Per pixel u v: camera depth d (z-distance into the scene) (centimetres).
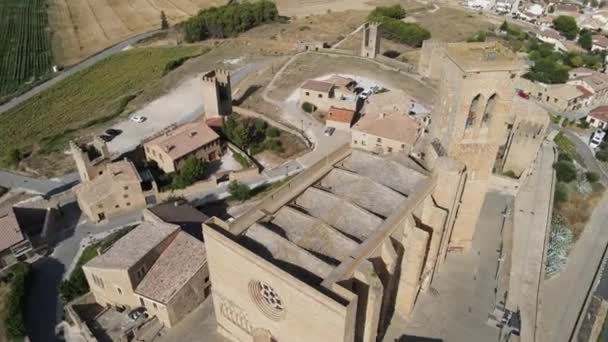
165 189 7500
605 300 5888
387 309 4641
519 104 7531
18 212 6762
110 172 7125
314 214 4278
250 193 7450
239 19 16562
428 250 4891
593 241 7062
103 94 12344
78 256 6303
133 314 5003
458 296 5216
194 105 11019
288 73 12112
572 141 9694
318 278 3503
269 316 3922
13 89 12938
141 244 5197
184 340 4766
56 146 9269
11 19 18212
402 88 10925
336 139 9112
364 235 3991
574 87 11231
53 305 5509
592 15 18200
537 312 5141
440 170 4631
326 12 19175
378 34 12638
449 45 4841
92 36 16988
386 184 4731
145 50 15562
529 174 7594
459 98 4541
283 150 8825
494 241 6056
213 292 4462
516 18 18600
